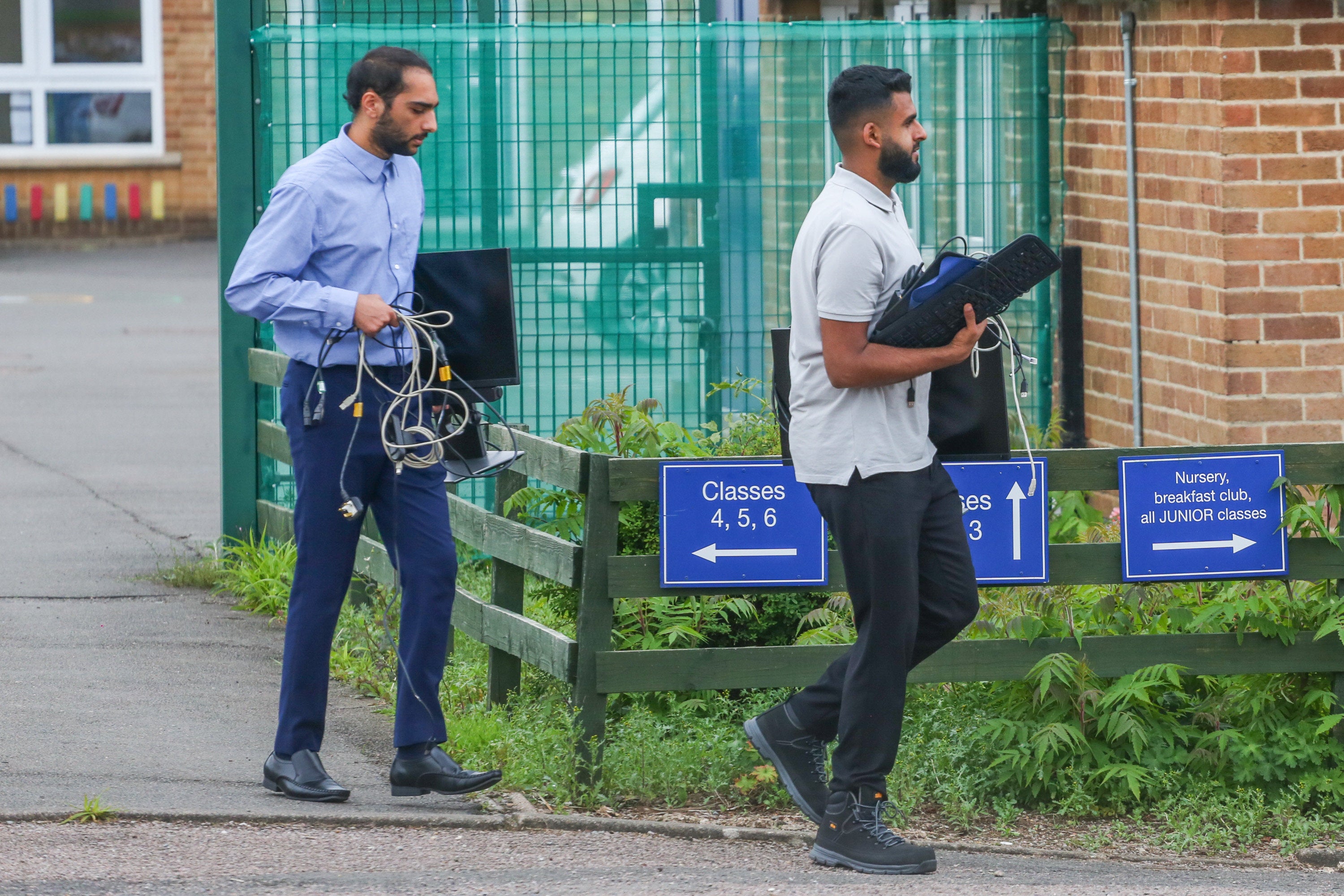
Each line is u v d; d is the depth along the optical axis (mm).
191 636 27891
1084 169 33000
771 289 33125
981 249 30859
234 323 32094
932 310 16984
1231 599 22203
